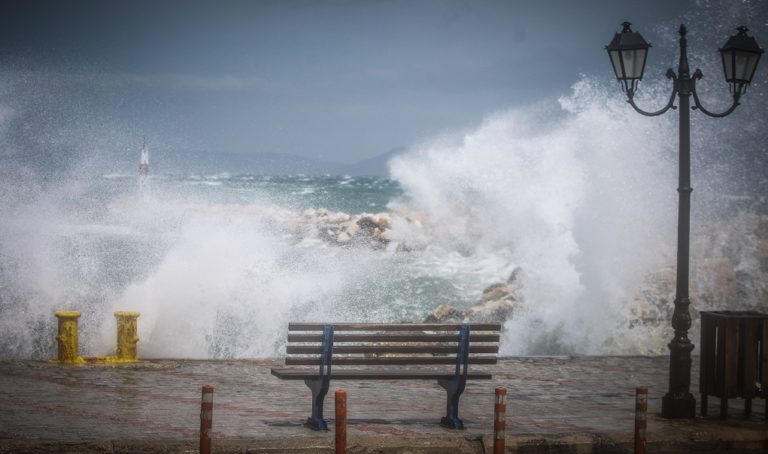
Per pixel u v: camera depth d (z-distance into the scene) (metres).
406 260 37.75
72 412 11.30
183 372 14.48
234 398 12.61
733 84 12.50
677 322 12.05
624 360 17.03
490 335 11.21
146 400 12.22
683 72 12.19
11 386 12.89
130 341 15.21
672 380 12.02
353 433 10.53
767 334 11.83
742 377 11.87
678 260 12.13
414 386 14.09
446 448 10.18
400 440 10.16
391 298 28.61
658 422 11.67
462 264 36.62
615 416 12.02
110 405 11.80
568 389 14.13
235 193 74.62
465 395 13.40
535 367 16.11
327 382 10.73
